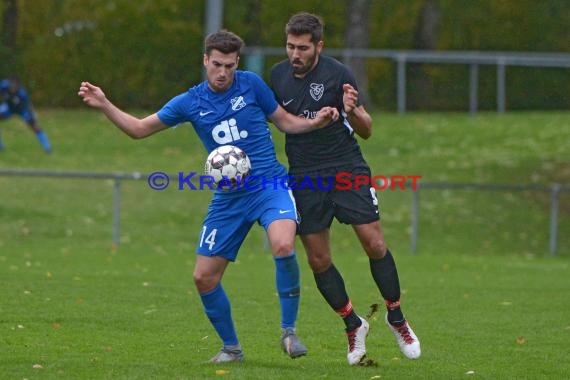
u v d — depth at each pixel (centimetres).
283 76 2336
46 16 8919
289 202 2253
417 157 7400
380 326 2988
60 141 7569
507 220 5969
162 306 3216
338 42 9762
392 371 2308
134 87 9169
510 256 5231
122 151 7331
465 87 10006
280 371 2250
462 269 4509
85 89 2234
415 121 8812
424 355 2533
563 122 8850
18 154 7000
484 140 8038
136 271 4122
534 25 10419
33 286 3519
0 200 5828
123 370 2231
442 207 6169
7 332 2689
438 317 3156
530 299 3559
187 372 2212
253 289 3659
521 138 8125
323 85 2303
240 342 2659
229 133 2244
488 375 2292
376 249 2344
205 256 2269
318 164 2320
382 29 10025
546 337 2814
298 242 5272
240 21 9544
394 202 6228
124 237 5306
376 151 7556
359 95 2295
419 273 4328
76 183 6353
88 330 2764
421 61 9731
